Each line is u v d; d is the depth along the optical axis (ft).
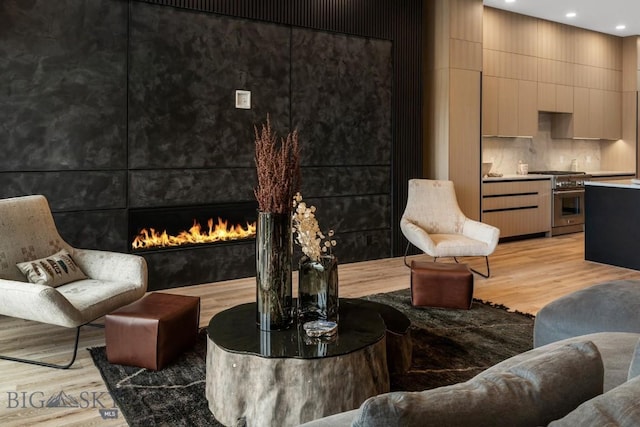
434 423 2.74
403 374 8.83
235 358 7.06
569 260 18.92
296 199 8.05
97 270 10.94
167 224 15.14
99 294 9.75
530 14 23.70
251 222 16.65
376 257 19.31
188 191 15.24
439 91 20.34
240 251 16.39
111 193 14.03
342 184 18.28
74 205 13.52
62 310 8.69
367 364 7.23
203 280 15.71
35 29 12.69
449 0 19.80
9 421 7.36
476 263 18.49
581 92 26.58
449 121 20.08
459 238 16.14
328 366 6.88
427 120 20.92
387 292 14.46
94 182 13.75
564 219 24.72
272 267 7.80
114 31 13.76
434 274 12.69
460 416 2.83
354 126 18.38
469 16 20.38
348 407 7.01
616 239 17.69
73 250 11.41
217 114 15.53
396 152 19.45
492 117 22.98
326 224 18.01
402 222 17.21
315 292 8.15
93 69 13.53
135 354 9.06
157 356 8.96
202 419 7.39
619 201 17.52
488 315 12.21
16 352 9.97
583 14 23.70
